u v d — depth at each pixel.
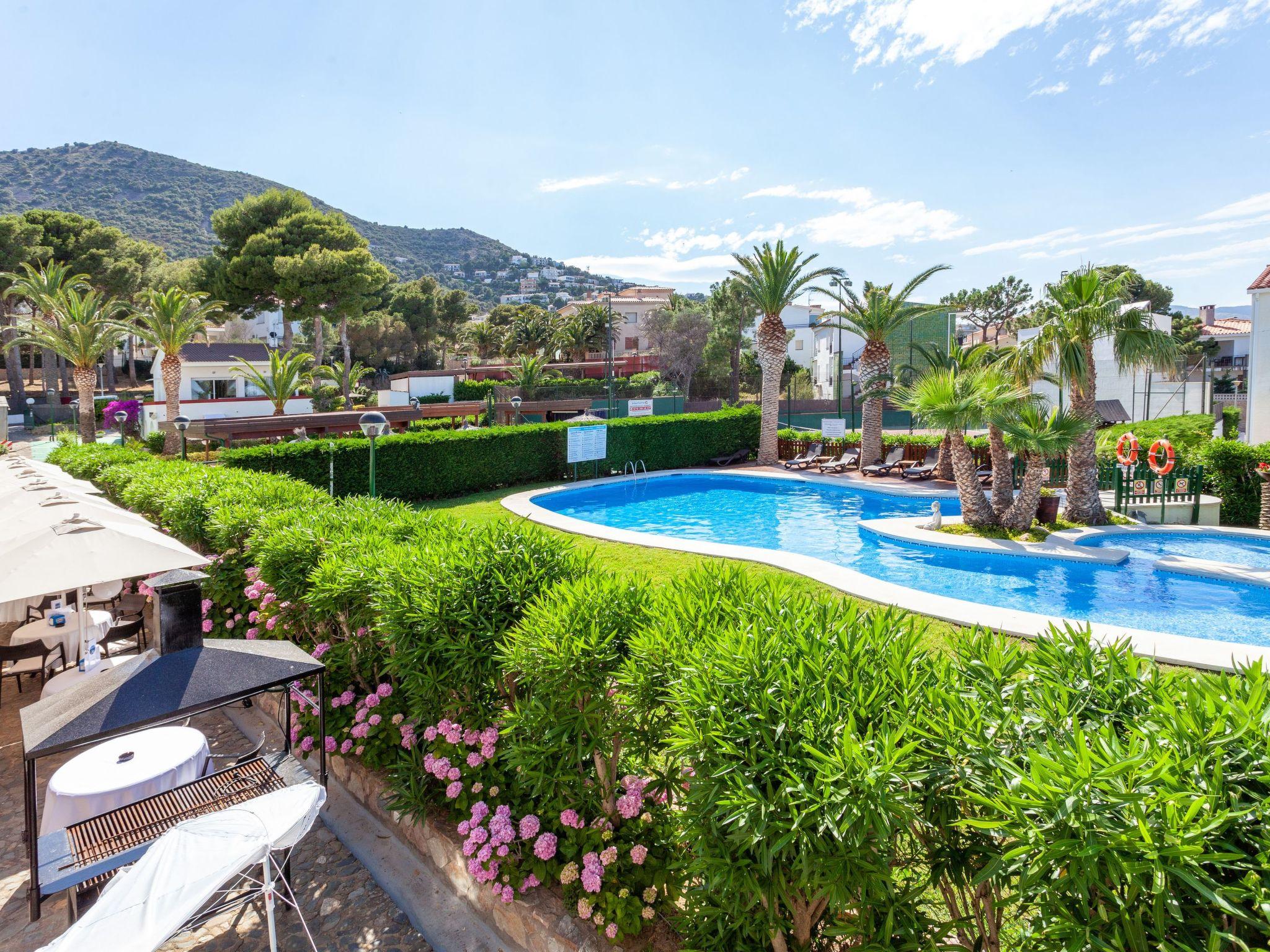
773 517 17.70
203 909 3.20
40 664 6.46
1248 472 14.34
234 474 9.55
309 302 37.34
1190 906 1.49
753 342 55.47
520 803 3.43
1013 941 2.20
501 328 64.12
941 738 2.00
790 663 2.30
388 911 3.58
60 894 3.78
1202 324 47.53
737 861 2.13
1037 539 12.65
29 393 52.19
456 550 3.96
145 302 47.72
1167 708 1.79
